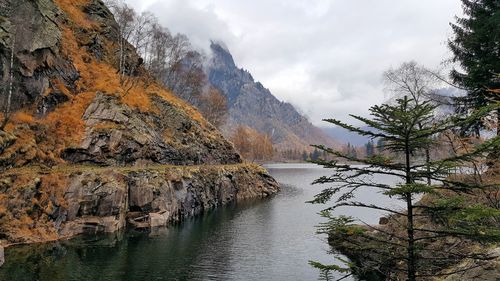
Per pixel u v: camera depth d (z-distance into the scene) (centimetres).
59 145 4662
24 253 3109
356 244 1022
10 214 3441
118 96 5791
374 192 7419
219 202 6750
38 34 4959
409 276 909
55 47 5266
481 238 827
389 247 1020
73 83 5481
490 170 1534
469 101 2625
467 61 2648
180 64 9719
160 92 7731
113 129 5222
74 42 6238
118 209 4253
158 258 3241
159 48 8962
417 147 980
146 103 6544
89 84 5775
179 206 5184
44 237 3553
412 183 869
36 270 2725
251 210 6159
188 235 4200
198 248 3638
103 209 4138
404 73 3375
